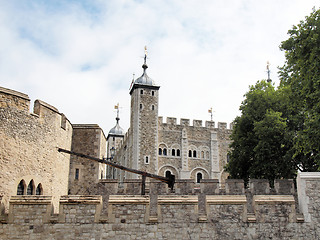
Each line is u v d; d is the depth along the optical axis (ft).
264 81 116.06
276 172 93.71
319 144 69.05
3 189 48.93
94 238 45.65
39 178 56.03
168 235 46.11
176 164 196.54
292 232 46.57
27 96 54.65
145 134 191.52
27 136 54.03
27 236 45.47
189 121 204.44
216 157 202.90
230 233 46.47
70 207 46.37
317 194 47.42
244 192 84.53
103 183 75.87
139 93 196.03
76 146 77.25
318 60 67.67
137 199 46.96
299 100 79.71
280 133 94.48
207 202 47.37
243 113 112.98
